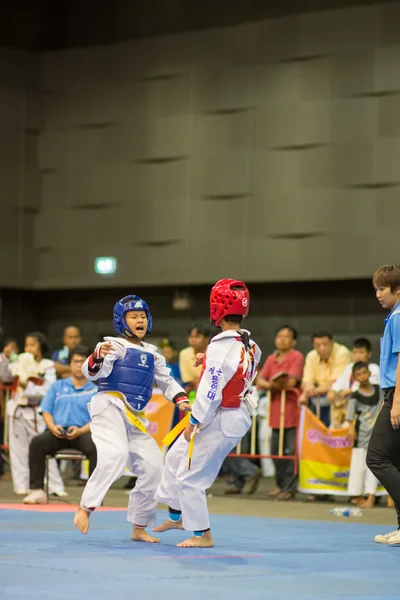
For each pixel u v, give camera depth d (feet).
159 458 24.40
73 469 49.03
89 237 62.59
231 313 22.77
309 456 39.86
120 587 17.10
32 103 64.13
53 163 63.82
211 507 36.76
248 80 58.13
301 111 56.34
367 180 54.29
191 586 17.42
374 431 25.14
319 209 55.67
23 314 65.21
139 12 63.72
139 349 24.27
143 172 61.16
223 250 58.44
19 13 65.82
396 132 53.62
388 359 25.07
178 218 59.88
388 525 30.58
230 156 58.44
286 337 42.09
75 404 37.35
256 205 57.62
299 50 56.54
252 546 23.94
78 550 22.21
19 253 63.41
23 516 31.12
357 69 54.80
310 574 19.30
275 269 56.90
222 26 60.90
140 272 61.00
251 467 42.63
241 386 22.52
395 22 53.88
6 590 16.57
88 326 64.23
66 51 63.77
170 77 60.49
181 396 24.40
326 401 41.78
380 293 25.64
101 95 62.59
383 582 18.43
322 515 34.19
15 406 41.45
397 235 53.42
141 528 24.38
